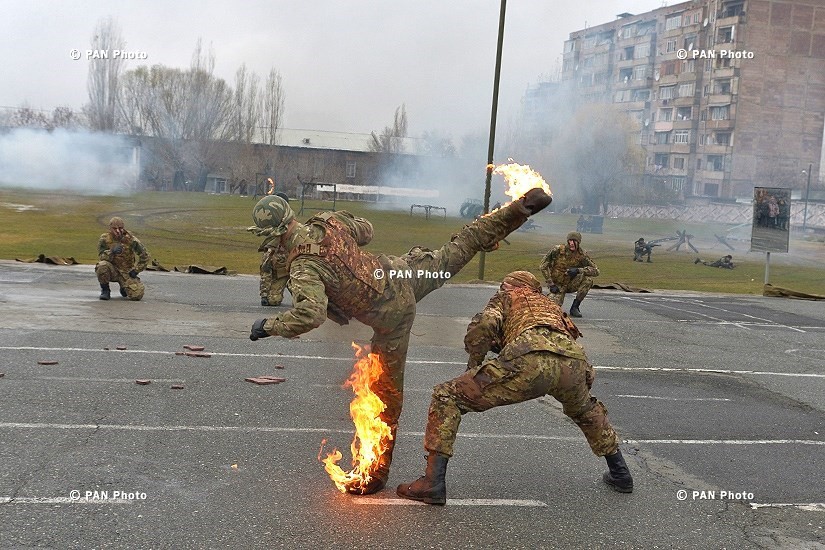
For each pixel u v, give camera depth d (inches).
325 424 283.3
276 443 259.9
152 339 422.9
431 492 214.5
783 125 2640.3
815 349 517.3
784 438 308.2
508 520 209.0
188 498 210.5
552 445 279.3
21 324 442.9
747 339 543.2
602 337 520.4
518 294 228.8
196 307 542.0
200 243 1046.4
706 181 2701.8
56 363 351.9
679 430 311.3
